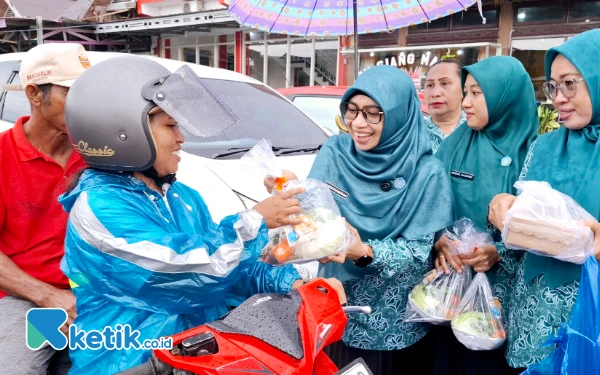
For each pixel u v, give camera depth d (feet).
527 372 5.63
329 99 19.84
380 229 6.31
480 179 7.26
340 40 39.65
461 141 7.69
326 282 4.73
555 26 31.35
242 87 14.29
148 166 4.42
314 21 11.21
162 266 4.00
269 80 44.88
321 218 5.42
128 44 48.01
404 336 6.76
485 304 6.45
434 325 7.41
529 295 5.99
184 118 4.26
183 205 5.10
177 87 4.33
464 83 7.64
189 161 10.07
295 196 5.46
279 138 12.91
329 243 5.29
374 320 6.67
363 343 6.77
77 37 40.06
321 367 4.21
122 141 4.28
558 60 5.72
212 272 4.13
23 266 6.38
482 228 7.16
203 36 47.14
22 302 6.27
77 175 4.82
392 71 6.38
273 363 3.72
